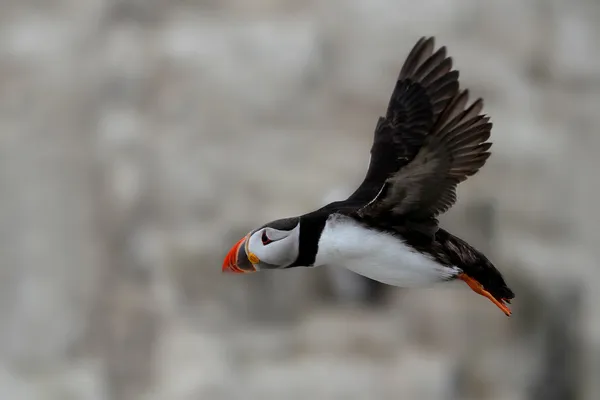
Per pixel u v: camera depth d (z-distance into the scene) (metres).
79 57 17.70
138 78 17.23
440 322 13.24
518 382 12.91
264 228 6.78
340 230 6.58
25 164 16.05
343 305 13.63
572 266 14.11
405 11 18.17
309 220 6.68
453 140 6.23
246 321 13.63
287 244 6.67
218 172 15.67
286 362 12.94
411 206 6.48
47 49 17.88
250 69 17.31
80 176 15.84
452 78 6.69
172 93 17.00
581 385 13.23
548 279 13.77
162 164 15.83
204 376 12.87
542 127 16.55
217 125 16.52
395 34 17.91
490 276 6.80
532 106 16.94
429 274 6.59
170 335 13.56
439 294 13.46
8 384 13.47
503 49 17.83
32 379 13.57
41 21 18.42
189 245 14.56
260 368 12.89
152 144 16.19
